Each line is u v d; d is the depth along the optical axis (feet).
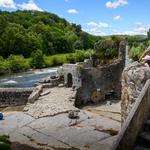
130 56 207.62
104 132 26.99
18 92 59.36
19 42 271.90
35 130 28.78
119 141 11.44
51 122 32.14
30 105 44.39
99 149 21.67
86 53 259.39
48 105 44.04
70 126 29.91
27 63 190.90
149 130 14.74
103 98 67.62
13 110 54.13
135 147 13.32
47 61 217.36
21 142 24.71
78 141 24.14
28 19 594.65
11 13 546.67
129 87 20.52
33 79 125.70
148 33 278.05
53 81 70.44
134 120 13.00
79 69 62.23
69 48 393.50
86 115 36.22
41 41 329.52
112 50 83.87
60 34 508.12
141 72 18.15
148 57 20.90
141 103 13.97
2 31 282.97
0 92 58.44
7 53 254.68
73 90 61.93
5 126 30.71
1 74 150.10
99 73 65.41
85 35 418.51
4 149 21.90
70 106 42.98
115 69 68.18
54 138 25.50
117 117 43.06
